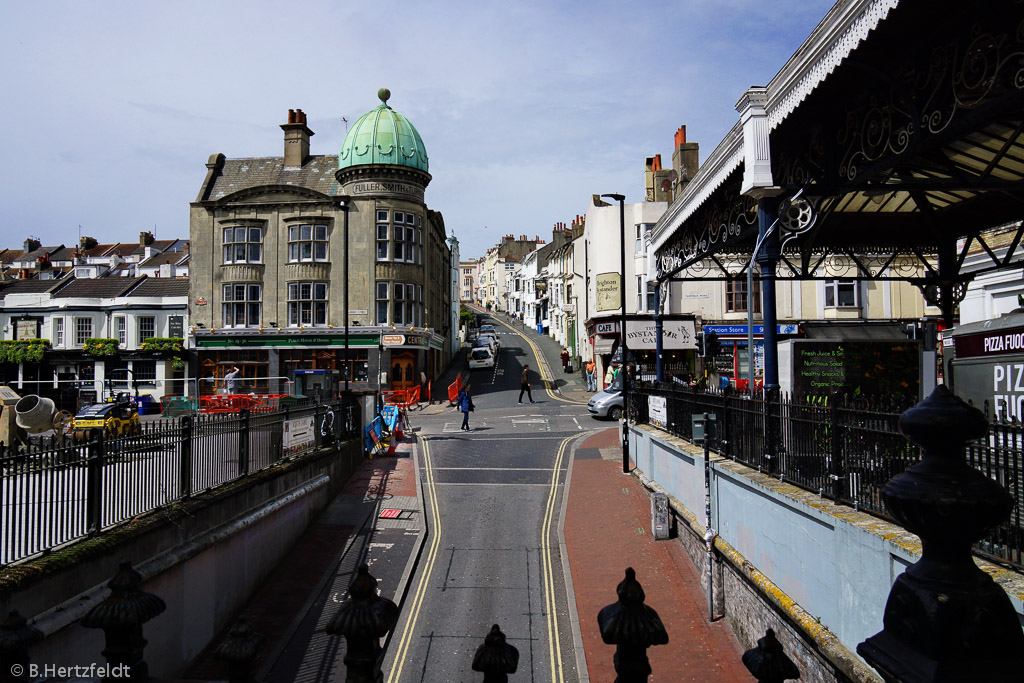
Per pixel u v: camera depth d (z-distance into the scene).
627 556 12.30
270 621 10.16
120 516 8.07
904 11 6.27
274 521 12.11
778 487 7.90
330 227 36.56
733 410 10.24
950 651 1.73
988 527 1.81
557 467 18.88
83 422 21.75
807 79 7.93
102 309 39.16
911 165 9.17
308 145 40.31
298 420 14.66
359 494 16.28
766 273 9.47
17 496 6.46
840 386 9.58
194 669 8.87
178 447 9.43
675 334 34.50
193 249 36.91
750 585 8.77
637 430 17.14
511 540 13.63
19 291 43.41
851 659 5.77
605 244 39.75
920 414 1.91
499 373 47.38
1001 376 5.91
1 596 5.79
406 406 31.11
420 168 37.72
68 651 6.56
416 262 37.53
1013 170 11.54
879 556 5.47
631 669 2.82
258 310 36.56
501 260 119.69
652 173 42.88
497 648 2.89
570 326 54.34
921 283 15.85
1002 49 5.82
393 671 8.93
